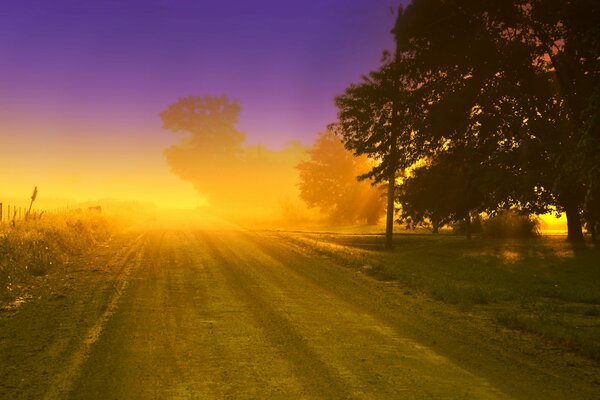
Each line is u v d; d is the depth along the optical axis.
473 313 9.91
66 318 8.73
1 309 9.46
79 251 19.36
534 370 6.27
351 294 11.75
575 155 16.27
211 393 5.22
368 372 6.00
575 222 26.95
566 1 20.41
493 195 25.91
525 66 22.41
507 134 24.05
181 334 7.73
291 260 18.20
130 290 11.59
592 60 20.44
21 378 5.62
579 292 12.31
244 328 8.18
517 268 17.48
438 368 6.23
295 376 5.80
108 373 5.82
